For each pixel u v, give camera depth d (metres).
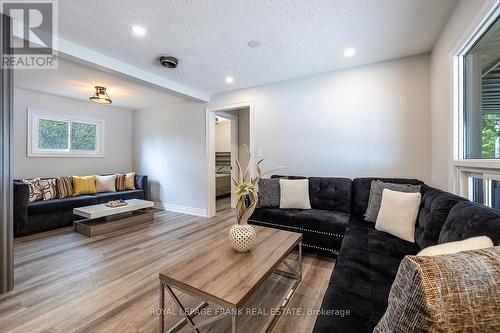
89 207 3.46
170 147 4.82
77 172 4.62
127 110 5.42
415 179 2.56
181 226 3.65
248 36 2.23
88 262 2.36
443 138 2.14
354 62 2.87
